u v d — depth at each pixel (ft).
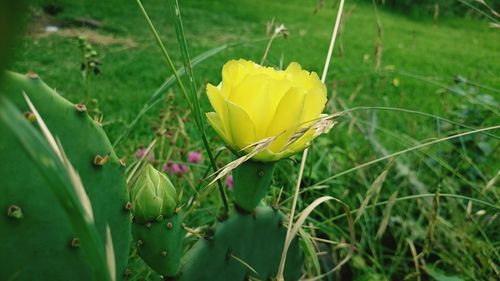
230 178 1.57
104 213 0.71
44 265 0.68
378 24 1.50
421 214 1.71
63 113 0.67
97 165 0.69
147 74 4.39
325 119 0.74
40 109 0.65
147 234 0.74
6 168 0.64
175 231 0.76
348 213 0.92
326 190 1.92
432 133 2.46
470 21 9.46
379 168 1.92
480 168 2.05
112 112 3.38
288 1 9.16
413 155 1.99
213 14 7.48
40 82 0.66
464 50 7.38
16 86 0.63
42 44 4.69
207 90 0.76
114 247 0.73
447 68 6.06
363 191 1.91
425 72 5.73
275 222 0.89
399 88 4.74
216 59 5.24
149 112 3.42
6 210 0.64
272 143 0.77
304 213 0.83
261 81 0.74
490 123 2.36
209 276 0.83
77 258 0.69
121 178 0.72
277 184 1.82
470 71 5.93
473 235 1.64
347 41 6.95
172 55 5.08
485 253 1.48
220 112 0.76
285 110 0.75
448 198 1.63
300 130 0.72
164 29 5.92
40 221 0.67
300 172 1.00
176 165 1.60
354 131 2.64
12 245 0.65
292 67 0.82
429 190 1.88
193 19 7.03
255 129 0.76
